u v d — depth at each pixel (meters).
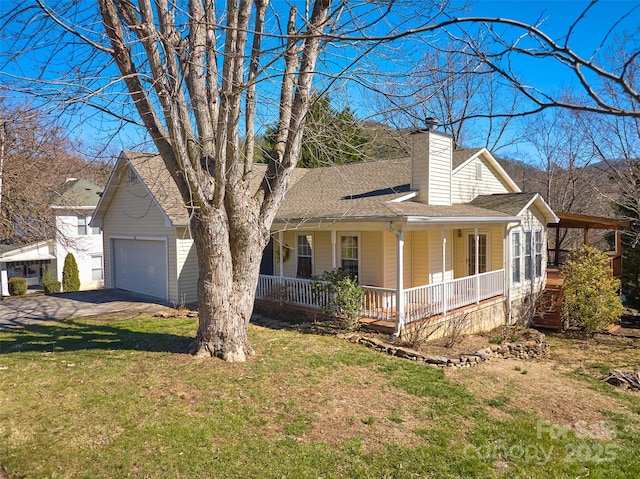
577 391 8.44
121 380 6.97
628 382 9.14
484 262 15.12
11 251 24.00
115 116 6.83
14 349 8.91
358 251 13.14
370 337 10.25
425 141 13.18
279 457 5.14
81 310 13.73
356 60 6.14
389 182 14.75
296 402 6.50
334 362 8.21
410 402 6.88
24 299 15.98
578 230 29.92
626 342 13.69
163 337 9.46
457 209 13.24
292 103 7.97
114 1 6.89
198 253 7.76
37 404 6.16
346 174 16.59
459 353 10.02
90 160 7.66
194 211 7.43
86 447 5.14
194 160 7.16
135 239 16.86
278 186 7.95
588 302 14.57
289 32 7.09
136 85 7.11
